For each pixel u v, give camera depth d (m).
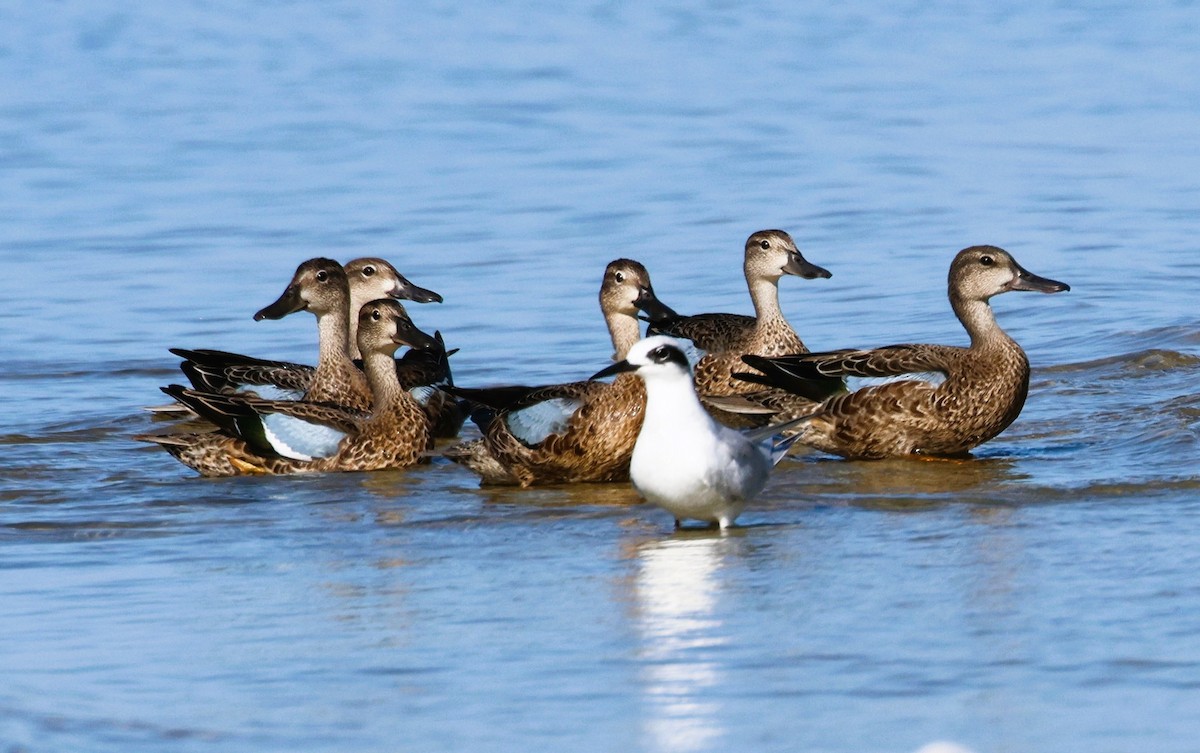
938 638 9.87
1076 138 36.19
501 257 26.52
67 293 24.72
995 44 51.84
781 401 16.14
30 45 56.06
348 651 10.00
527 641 10.09
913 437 15.56
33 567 12.16
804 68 48.31
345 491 14.92
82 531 13.25
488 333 21.84
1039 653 9.55
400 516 13.73
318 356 21.58
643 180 32.91
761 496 13.98
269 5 65.50
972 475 14.71
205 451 15.84
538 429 14.87
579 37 55.91
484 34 57.12
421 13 62.75
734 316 18.66
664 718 8.80
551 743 8.52
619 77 47.38
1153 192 30.20
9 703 9.20
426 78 48.22
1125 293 22.94
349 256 26.97
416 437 16.33
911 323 21.78
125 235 28.89
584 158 35.50
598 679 9.38
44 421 17.98
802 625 10.20
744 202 30.48
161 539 12.99
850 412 15.68
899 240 27.11
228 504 14.33
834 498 13.84
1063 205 29.38
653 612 10.59
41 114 42.72
